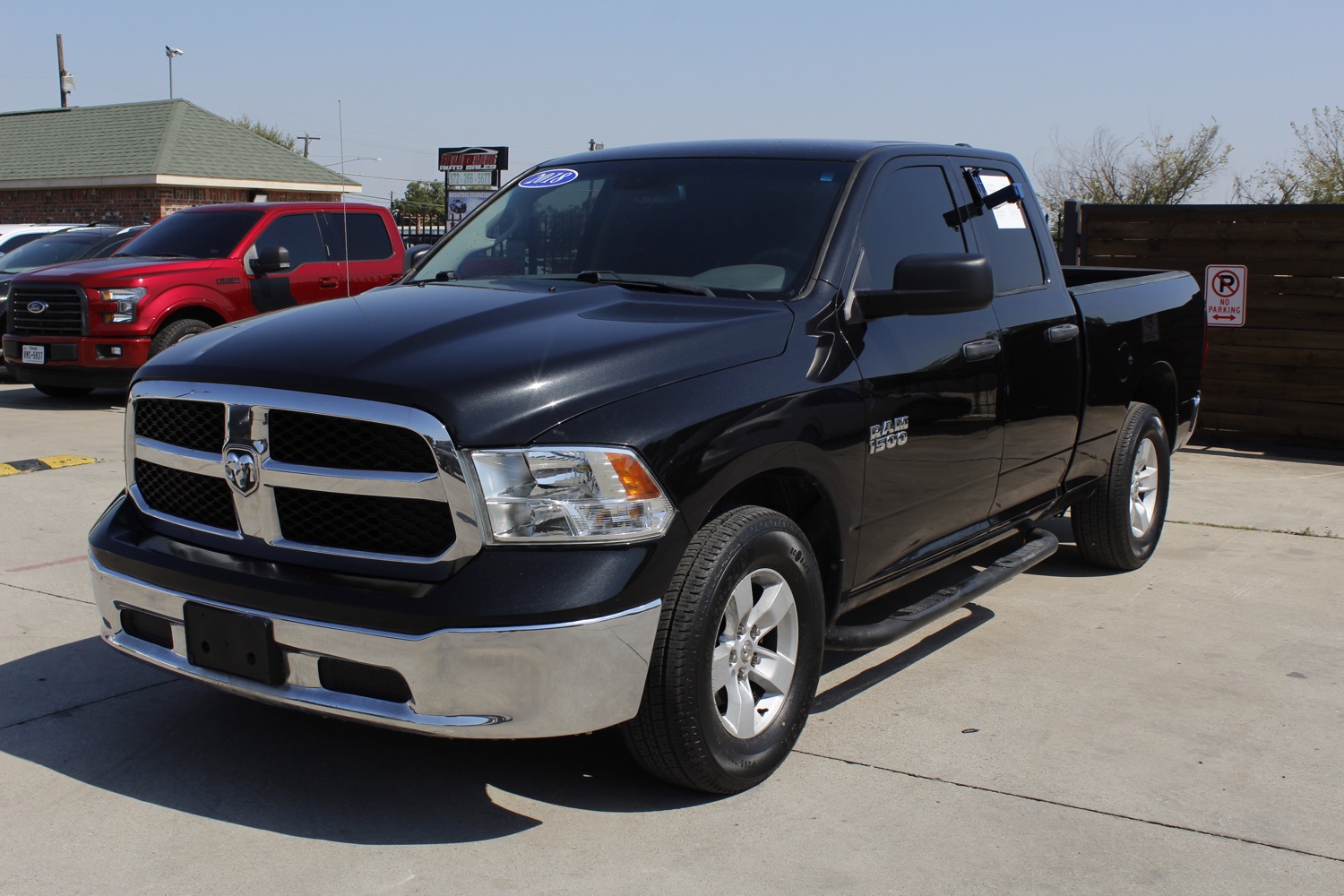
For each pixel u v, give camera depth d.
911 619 3.96
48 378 10.84
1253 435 9.70
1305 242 9.13
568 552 2.88
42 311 10.81
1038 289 4.93
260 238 11.51
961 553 4.49
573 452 2.89
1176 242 9.58
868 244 3.99
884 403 3.78
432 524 2.90
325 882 2.87
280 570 3.01
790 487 3.65
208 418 3.17
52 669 4.23
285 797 3.30
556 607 2.81
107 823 3.14
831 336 3.66
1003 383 4.46
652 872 2.94
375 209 12.61
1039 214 5.21
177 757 3.55
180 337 10.89
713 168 4.29
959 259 3.62
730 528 3.19
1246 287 9.32
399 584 2.88
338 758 3.56
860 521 3.76
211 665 3.09
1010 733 3.84
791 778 3.48
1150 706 4.09
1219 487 8.11
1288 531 6.80
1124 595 5.48
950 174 4.61
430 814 3.21
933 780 3.48
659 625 3.04
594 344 3.15
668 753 3.13
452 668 2.80
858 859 3.02
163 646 3.27
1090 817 3.27
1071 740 3.79
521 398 2.91
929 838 3.13
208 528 3.21
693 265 3.93
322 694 2.96
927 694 4.18
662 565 2.99
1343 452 9.48
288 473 3.00
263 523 3.06
